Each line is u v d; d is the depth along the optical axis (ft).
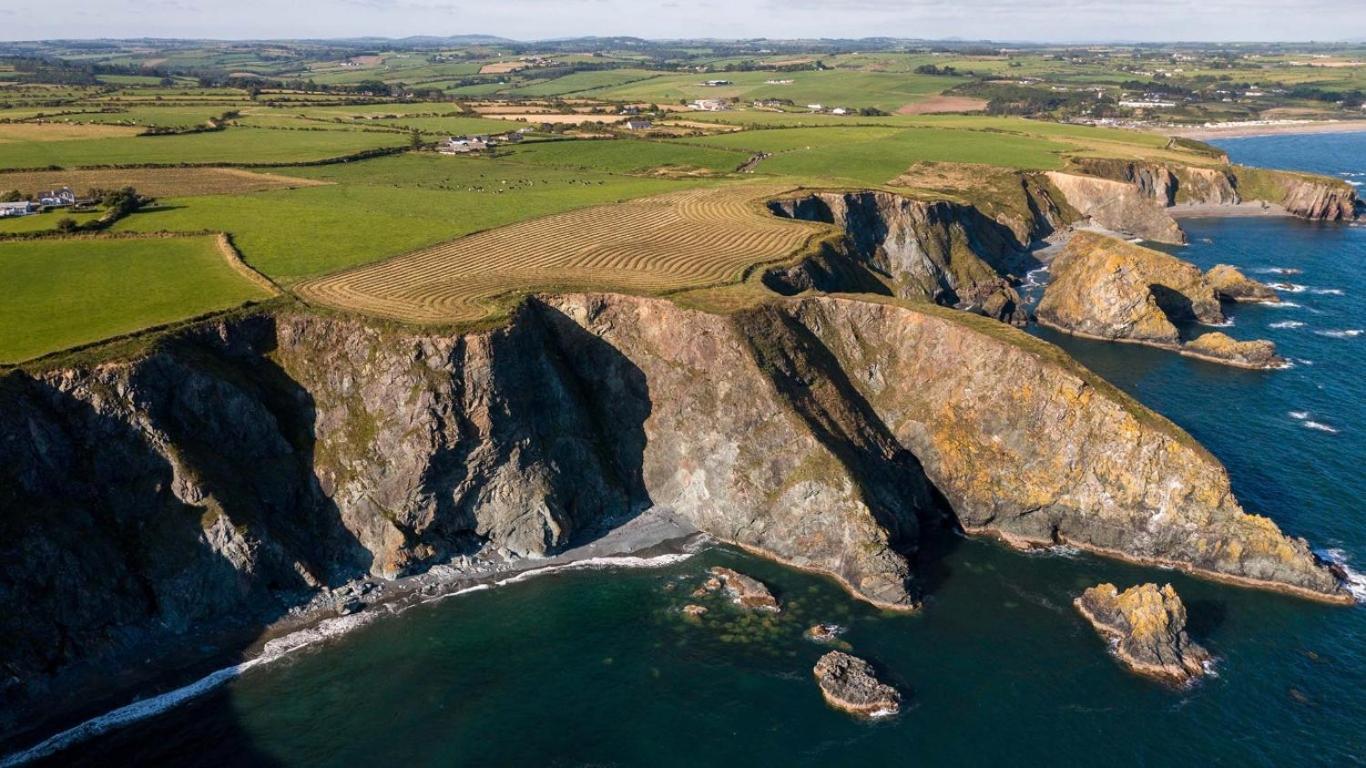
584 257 352.69
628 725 203.62
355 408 269.85
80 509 226.38
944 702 208.03
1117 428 266.57
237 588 235.81
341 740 199.72
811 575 257.75
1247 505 278.87
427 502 261.24
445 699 211.82
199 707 208.03
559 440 282.97
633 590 252.01
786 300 313.73
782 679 216.54
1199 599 242.37
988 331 301.02
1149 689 210.79
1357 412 343.67
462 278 321.32
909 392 306.35
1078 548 269.85
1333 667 216.33
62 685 208.03
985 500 277.44
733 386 284.61
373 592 249.55
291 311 284.20
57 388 234.38
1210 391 366.43
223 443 254.27
